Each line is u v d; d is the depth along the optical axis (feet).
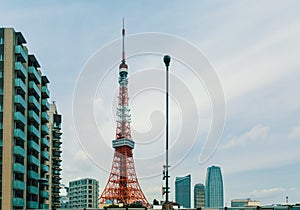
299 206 194.59
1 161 215.51
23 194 231.09
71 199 602.44
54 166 374.43
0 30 227.61
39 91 271.08
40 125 278.87
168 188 95.76
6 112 219.82
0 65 224.74
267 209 197.16
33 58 257.34
